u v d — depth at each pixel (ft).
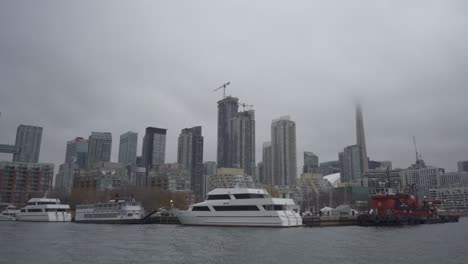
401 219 357.20
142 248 178.70
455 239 221.25
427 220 399.65
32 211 415.23
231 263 140.46
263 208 286.66
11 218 440.86
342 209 489.67
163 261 144.36
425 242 204.44
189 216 317.83
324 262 141.90
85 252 166.61
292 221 295.69
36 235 243.60
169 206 577.02
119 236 235.20
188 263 140.46
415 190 450.30
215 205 305.32
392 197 375.25
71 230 287.69
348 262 141.79
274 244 191.11
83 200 574.56
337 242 200.44
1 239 218.18
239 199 295.89
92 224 368.07
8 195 652.48
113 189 624.59
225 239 213.05
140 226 335.67
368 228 315.78
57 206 413.80
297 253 162.61
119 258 150.92
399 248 179.11
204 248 177.78
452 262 142.10
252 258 150.61
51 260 146.10
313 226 325.62
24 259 148.15
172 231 268.82
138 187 625.41
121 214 370.12
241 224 293.02
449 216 454.40
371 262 141.69
